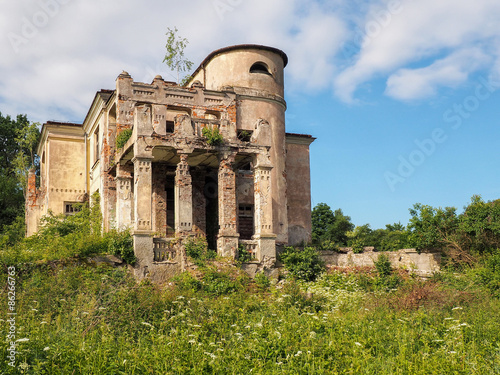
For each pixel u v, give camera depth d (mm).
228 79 30641
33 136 41719
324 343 12195
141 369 10203
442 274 21781
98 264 20359
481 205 23578
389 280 22688
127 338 12609
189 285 20016
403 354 11367
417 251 24859
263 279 22219
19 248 20547
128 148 23500
